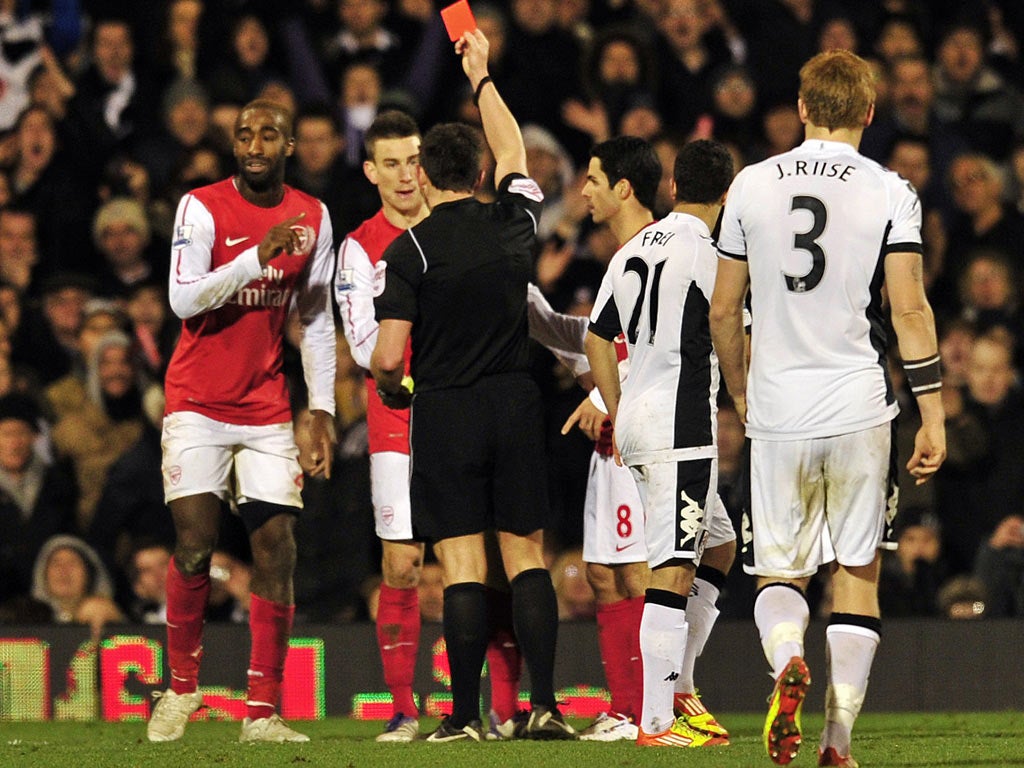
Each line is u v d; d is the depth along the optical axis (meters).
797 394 14.89
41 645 27.92
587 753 17.25
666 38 41.75
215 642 27.92
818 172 15.11
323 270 22.06
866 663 14.98
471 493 19.39
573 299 36.53
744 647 28.11
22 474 34.25
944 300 38.66
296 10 42.25
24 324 37.16
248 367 21.33
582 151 40.12
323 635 27.89
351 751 18.05
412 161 22.78
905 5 43.72
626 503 21.22
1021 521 33.00
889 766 15.71
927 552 32.25
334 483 31.70
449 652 19.53
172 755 18.05
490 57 41.09
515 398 19.48
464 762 16.48
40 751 18.94
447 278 19.30
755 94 41.44
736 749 17.78
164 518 34.00
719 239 15.65
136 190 39.56
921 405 15.01
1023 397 35.81
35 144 39.53
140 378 35.97
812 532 15.20
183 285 20.88
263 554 21.23
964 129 42.22
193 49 41.09
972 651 28.27
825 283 14.88
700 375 18.52
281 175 21.67
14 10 43.03
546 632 19.47
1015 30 44.19
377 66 41.38
